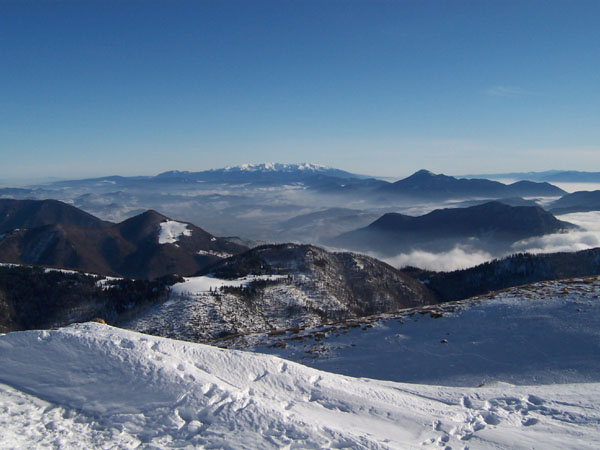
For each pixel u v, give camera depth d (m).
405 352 22.67
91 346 13.72
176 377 12.35
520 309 26.00
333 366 22.19
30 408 11.06
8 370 12.80
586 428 11.91
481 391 15.09
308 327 31.33
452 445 11.09
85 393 11.74
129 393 11.72
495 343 22.06
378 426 11.95
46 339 14.20
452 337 23.72
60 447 9.47
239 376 13.59
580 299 26.14
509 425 12.33
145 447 9.69
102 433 10.17
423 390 15.27
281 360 15.15
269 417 11.02
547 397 14.27
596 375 17.47
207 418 10.87
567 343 20.75
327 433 10.62
